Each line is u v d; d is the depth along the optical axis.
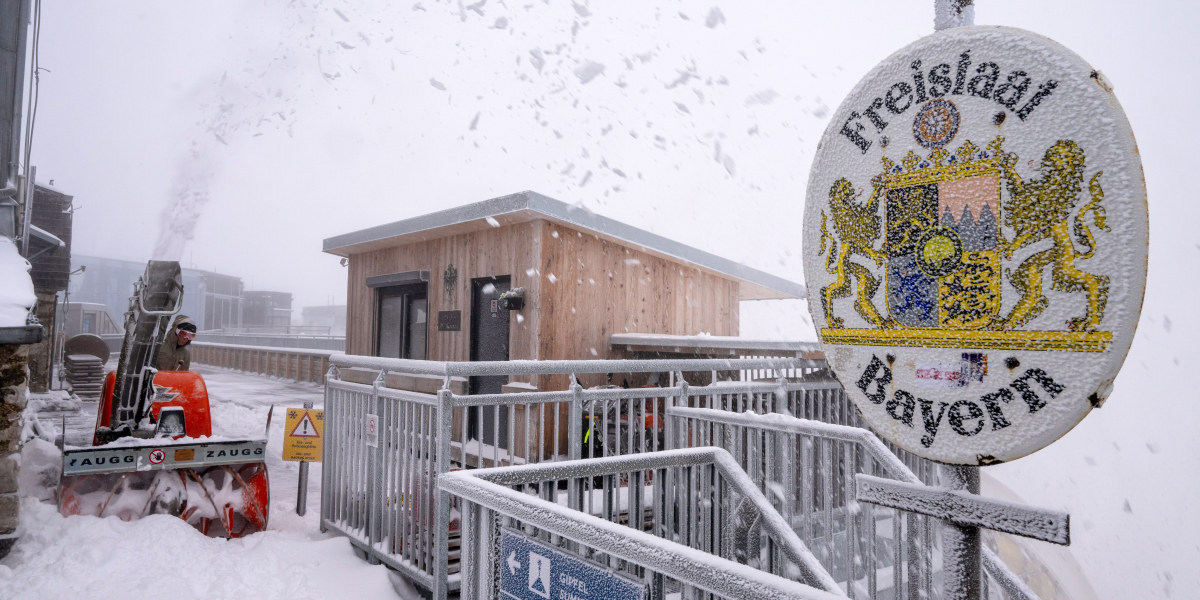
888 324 1.22
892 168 1.22
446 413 4.09
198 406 5.93
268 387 21.91
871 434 3.44
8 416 4.59
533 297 7.62
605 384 8.09
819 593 1.21
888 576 3.80
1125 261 0.92
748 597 1.33
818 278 1.36
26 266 5.42
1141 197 0.91
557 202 7.54
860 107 1.28
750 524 2.97
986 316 1.07
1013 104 1.05
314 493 7.35
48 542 4.58
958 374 1.11
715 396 5.45
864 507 3.43
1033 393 1.01
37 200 17.31
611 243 8.57
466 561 2.31
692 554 1.48
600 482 5.70
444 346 8.91
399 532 4.62
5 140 5.99
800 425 3.80
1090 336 0.95
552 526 1.87
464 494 2.29
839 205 1.31
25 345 4.64
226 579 4.43
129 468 5.16
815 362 6.64
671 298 9.58
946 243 1.13
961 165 1.11
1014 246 1.04
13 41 6.09
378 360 5.00
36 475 6.36
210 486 5.50
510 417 4.45
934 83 1.16
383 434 4.84
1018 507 1.08
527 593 2.00
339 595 4.34
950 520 1.19
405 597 4.39
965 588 1.17
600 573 1.73
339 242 10.27
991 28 1.08
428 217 8.54
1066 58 0.99
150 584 4.21
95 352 22.00
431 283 9.23
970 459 1.09
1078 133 0.97
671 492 3.06
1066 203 0.98
